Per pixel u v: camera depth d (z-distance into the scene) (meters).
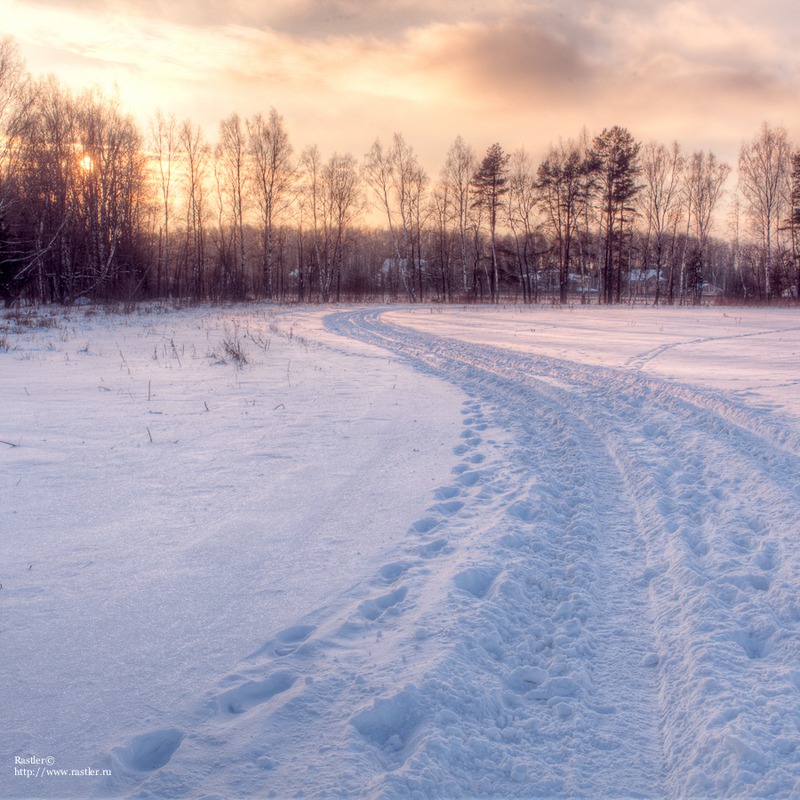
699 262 53.59
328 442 8.05
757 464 6.57
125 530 5.19
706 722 2.91
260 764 2.67
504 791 2.59
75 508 5.66
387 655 3.49
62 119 35.53
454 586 4.23
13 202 28.17
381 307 43.22
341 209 56.34
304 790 2.51
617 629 3.84
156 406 10.02
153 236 49.91
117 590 4.19
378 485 6.43
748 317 31.25
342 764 2.65
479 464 7.22
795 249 49.72
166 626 3.77
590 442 7.99
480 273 61.19
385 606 4.14
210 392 11.27
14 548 4.80
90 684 3.20
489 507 5.79
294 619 3.89
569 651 3.57
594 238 56.31
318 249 59.41
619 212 52.03
